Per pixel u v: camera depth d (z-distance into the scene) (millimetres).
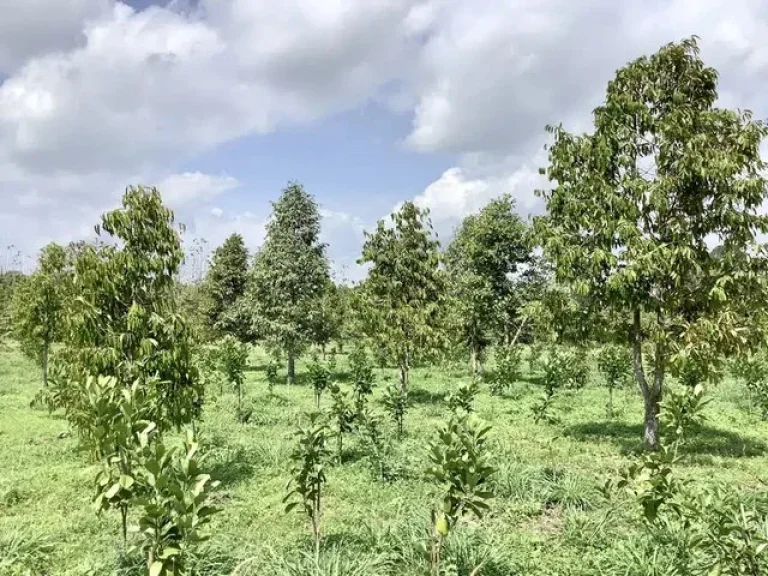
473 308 25312
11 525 7625
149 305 9867
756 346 11227
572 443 12797
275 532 7434
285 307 25078
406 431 13609
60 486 9500
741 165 11219
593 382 23656
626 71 12180
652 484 5617
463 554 6164
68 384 9500
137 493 5773
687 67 11844
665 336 11391
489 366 30031
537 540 7098
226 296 35031
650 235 11758
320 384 16312
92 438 6332
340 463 10844
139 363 9211
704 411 16594
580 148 12266
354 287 21172
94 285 9242
